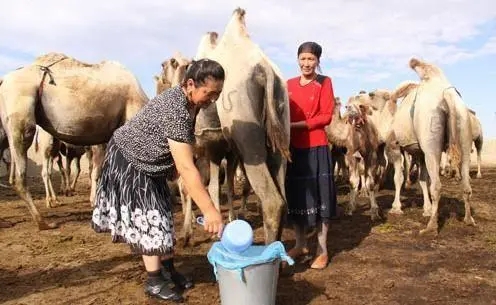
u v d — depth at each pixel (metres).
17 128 7.11
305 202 5.08
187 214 6.19
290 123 5.02
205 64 3.62
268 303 3.66
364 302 4.31
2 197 11.93
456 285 4.73
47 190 10.03
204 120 5.22
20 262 5.65
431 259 5.61
